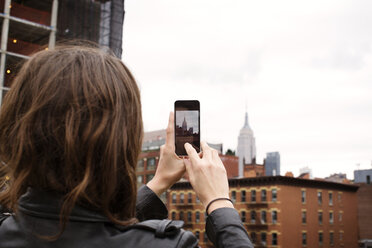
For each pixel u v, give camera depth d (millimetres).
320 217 45844
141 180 53250
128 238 823
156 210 1249
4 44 21078
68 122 828
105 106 879
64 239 793
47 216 811
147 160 53312
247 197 44344
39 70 912
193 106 1521
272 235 41875
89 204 834
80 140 825
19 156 836
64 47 1003
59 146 831
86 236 804
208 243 45625
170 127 1331
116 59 1008
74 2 24812
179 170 1296
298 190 43969
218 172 1057
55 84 875
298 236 42844
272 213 42188
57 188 827
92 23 25297
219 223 936
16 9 23734
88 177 806
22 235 813
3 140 891
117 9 25875
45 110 853
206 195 1015
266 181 43094
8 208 962
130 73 1010
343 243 47969
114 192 862
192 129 1510
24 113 881
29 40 25203
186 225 47750
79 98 863
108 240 812
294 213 43000
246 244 880
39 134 833
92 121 846
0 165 887
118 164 873
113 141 853
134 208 916
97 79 900
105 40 25266
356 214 50719
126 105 926
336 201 48156
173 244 815
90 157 823
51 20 23594
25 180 832
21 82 916
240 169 86062
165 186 1289
